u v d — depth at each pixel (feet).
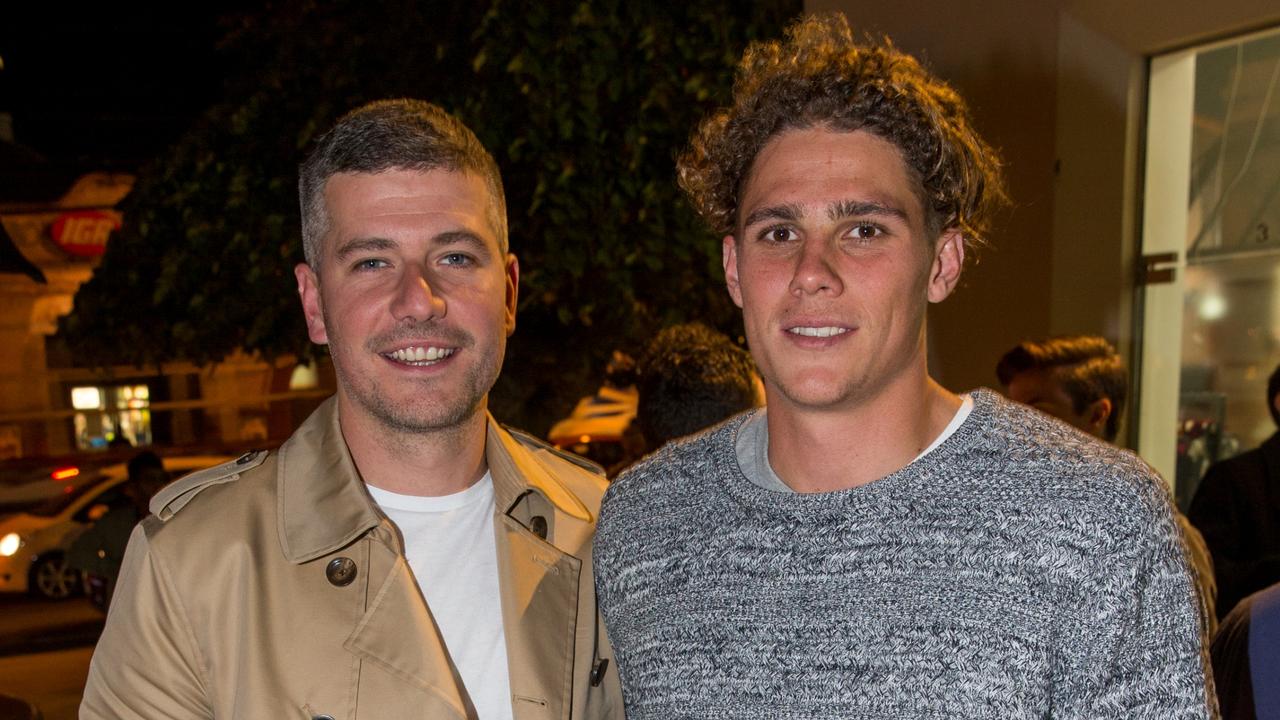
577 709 5.60
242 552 5.13
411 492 5.52
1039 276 11.23
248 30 14.56
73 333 13.52
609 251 11.62
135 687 5.01
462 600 5.44
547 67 11.30
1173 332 11.74
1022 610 4.14
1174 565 4.21
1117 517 4.17
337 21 13.33
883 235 4.50
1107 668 4.13
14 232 38.14
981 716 4.09
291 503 5.33
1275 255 11.78
